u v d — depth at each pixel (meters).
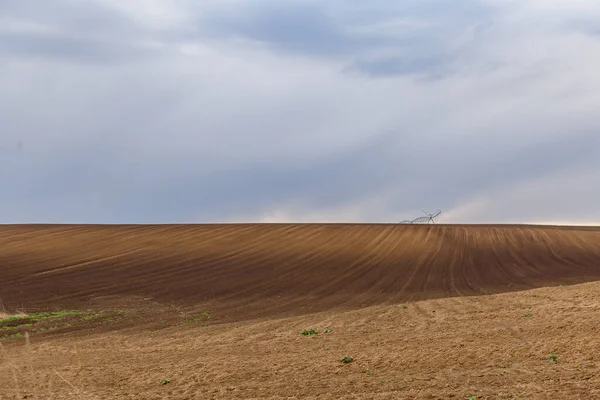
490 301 20.44
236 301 30.03
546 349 11.97
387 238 55.81
